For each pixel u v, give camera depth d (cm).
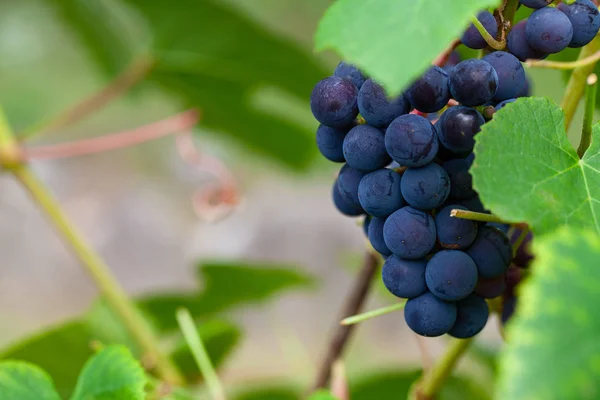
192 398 69
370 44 52
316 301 229
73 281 258
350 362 158
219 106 105
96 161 291
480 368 85
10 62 228
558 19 56
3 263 257
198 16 90
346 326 72
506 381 48
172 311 89
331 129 59
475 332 58
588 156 55
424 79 56
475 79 55
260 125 108
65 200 279
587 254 49
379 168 58
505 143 54
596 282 49
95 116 256
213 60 96
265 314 211
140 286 261
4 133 79
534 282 49
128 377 61
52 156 81
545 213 54
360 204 59
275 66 96
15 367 62
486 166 54
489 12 57
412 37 51
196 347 68
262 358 199
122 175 288
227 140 115
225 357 76
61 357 76
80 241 78
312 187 259
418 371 77
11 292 251
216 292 91
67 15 112
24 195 273
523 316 48
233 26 90
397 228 57
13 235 264
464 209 57
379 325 198
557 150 55
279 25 208
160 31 93
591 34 57
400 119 56
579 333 48
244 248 246
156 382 71
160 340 90
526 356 48
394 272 57
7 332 236
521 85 57
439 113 62
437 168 56
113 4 102
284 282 91
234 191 99
